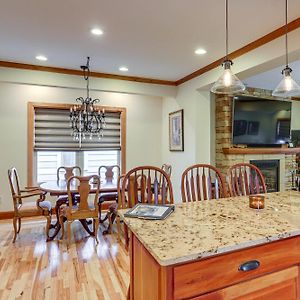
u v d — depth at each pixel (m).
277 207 1.77
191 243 1.11
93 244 3.36
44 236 3.67
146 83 4.70
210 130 4.89
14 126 4.71
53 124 5.00
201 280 1.03
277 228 1.29
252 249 1.15
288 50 2.64
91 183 3.98
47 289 2.28
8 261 2.84
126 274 2.56
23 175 4.76
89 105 4.18
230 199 2.06
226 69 2.24
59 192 3.47
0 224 4.26
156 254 1.00
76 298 2.15
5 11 2.38
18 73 3.85
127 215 1.54
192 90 4.43
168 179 2.20
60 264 2.77
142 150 5.63
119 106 5.44
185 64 3.89
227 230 1.28
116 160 5.53
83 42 3.08
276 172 5.54
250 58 3.14
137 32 2.82
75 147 5.16
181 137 4.81
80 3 2.26
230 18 2.52
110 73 4.36
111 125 5.42
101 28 2.73
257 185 2.63
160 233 1.24
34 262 2.82
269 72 4.30
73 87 4.18
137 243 1.36
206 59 3.68
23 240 3.50
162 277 1.02
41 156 5.00
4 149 4.66
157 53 3.44
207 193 2.59
